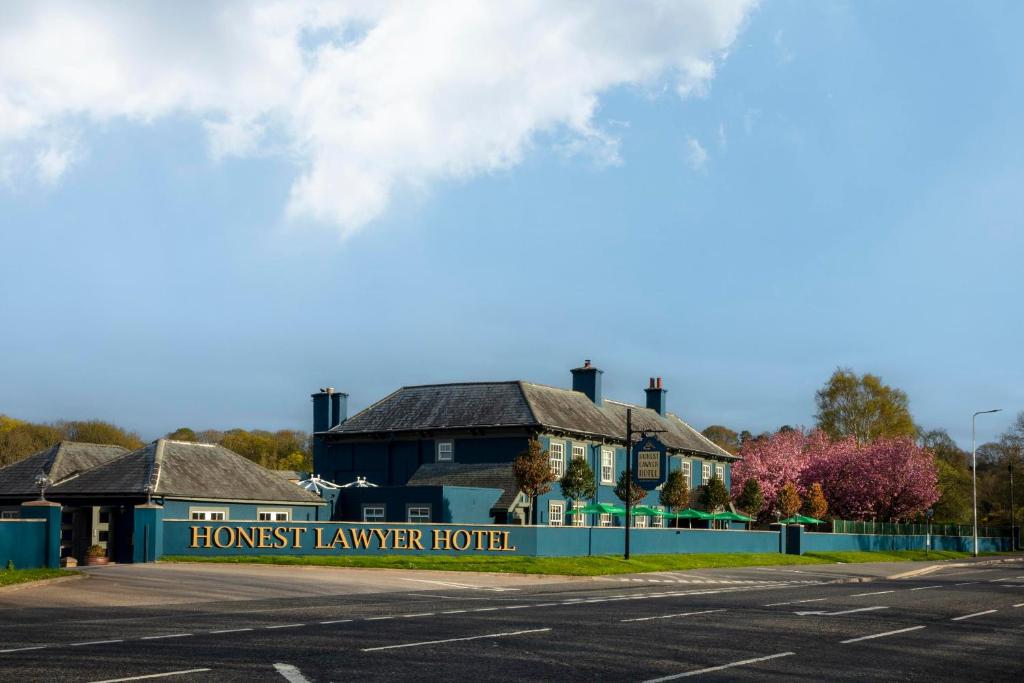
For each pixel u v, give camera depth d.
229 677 11.88
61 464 45.66
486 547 41.25
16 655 13.52
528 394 55.12
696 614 22.25
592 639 16.75
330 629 17.31
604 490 58.09
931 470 85.50
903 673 14.07
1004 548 96.44
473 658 14.10
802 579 40.59
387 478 55.81
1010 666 15.17
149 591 24.42
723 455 71.12
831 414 100.25
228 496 43.31
